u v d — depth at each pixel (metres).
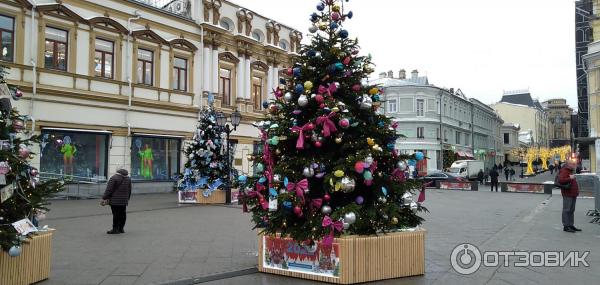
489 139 80.31
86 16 22.94
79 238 10.31
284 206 6.70
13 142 6.43
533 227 12.12
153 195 24.31
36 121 20.69
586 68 38.41
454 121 61.72
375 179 6.95
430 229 11.74
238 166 31.22
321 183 6.95
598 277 6.68
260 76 33.66
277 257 6.89
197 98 28.64
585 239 10.01
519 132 102.00
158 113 26.30
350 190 6.44
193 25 28.52
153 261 7.86
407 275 6.71
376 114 7.23
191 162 19.88
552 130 130.25
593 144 36.62
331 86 6.87
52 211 16.02
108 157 23.70
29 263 6.22
